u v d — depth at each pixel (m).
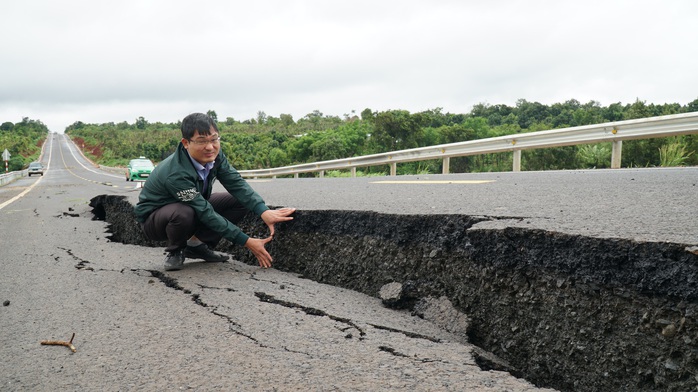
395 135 43.16
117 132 158.38
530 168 20.95
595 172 6.91
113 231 6.21
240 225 4.52
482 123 48.31
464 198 4.43
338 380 1.84
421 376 1.89
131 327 2.45
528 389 1.78
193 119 3.30
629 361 2.06
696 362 1.84
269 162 58.47
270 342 2.23
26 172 48.16
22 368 2.02
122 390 1.80
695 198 3.64
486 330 2.68
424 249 3.19
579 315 2.29
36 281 3.46
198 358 2.06
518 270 2.62
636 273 2.14
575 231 2.51
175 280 3.38
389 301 3.10
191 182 3.44
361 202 4.47
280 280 3.47
